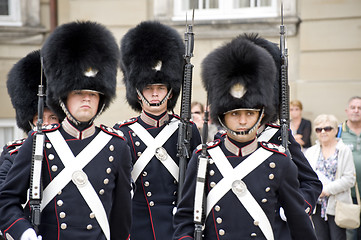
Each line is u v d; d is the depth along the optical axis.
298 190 6.58
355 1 14.99
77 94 6.52
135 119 8.70
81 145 6.47
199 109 12.90
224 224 6.24
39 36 17.16
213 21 15.95
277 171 6.32
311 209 7.32
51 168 6.35
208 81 6.61
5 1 17.09
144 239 8.23
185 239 6.22
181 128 8.24
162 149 8.45
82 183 6.34
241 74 6.30
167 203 8.35
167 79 8.61
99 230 6.39
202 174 6.22
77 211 6.31
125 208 6.72
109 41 6.77
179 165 8.25
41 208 6.34
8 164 7.12
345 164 10.98
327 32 15.20
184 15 16.27
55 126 6.56
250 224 6.21
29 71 8.35
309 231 6.51
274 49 8.03
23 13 17.09
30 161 6.39
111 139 6.61
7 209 6.28
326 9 15.16
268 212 6.28
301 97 15.38
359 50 15.04
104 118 16.02
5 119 16.98
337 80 15.16
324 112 15.25
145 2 16.38
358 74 15.07
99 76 6.55
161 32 8.70
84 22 6.80
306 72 15.36
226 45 6.60
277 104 7.86
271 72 6.52
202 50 16.06
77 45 6.55
